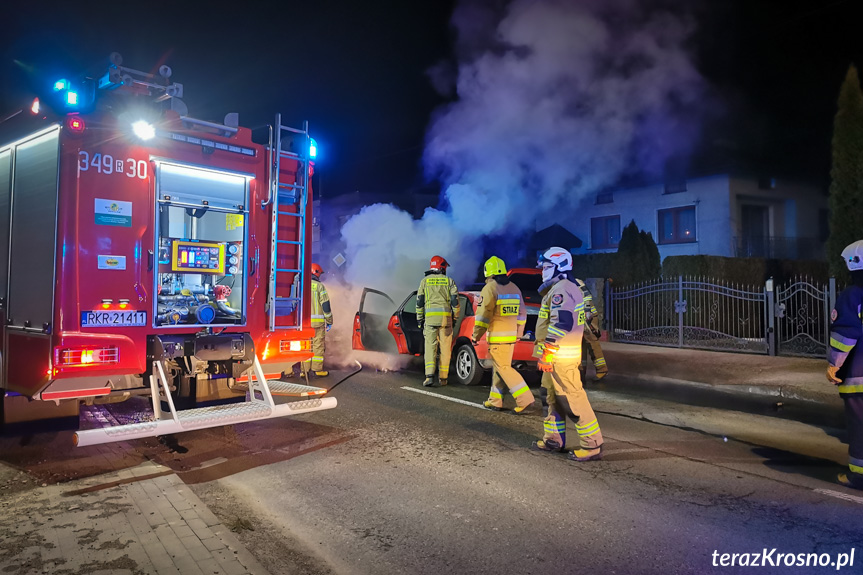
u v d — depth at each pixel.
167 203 5.42
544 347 5.38
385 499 4.53
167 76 5.39
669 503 4.41
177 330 5.43
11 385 5.34
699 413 7.31
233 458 5.52
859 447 4.65
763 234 21.84
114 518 3.99
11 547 3.54
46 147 5.01
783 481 4.87
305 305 6.37
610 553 3.65
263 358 6.04
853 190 10.92
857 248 4.68
